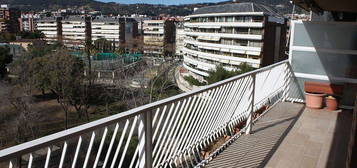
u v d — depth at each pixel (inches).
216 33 2193.7
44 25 4419.3
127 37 4143.7
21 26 4640.8
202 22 2381.9
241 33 2016.5
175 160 113.4
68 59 1196.5
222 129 151.0
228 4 2194.9
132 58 1823.3
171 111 100.5
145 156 86.8
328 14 270.8
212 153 142.9
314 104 227.6
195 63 2413.9
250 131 177.6
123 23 4089.6
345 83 227.0
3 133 816.3
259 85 192.7
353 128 97.1
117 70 1400.1
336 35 229.3
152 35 3971.5
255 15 1939.0
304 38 241.4
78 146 65.3
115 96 1226.0
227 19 2113.7
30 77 1154.0
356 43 223.6
